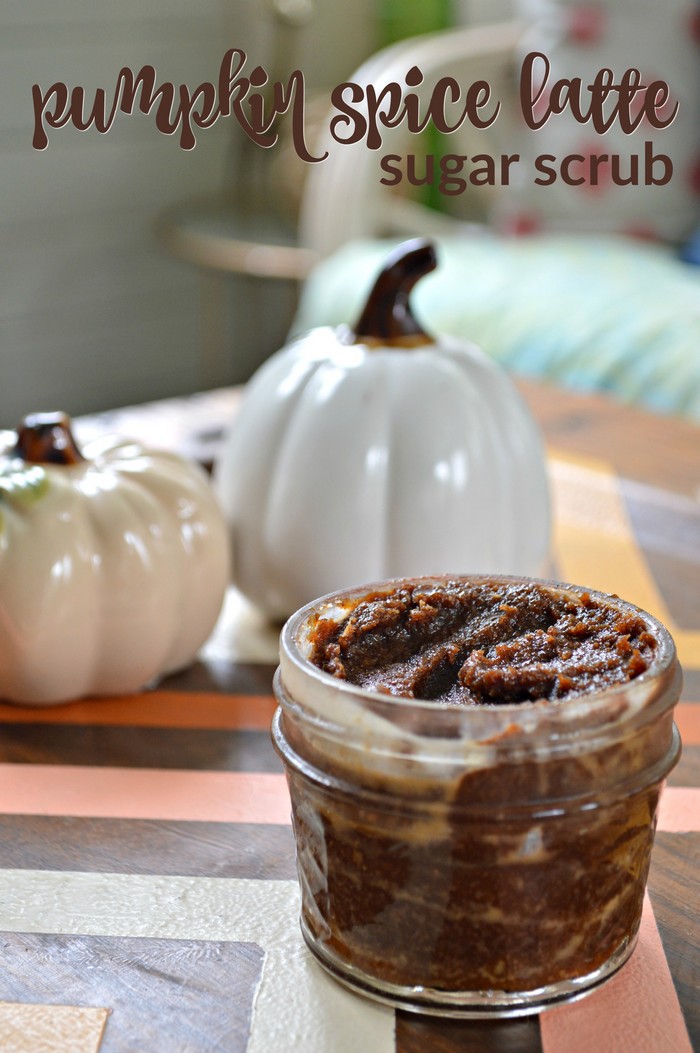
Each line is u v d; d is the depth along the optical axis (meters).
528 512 0.53
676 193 1.33
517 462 0.53
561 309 1.10
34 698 0.48
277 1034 0.36
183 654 0.50
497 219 1.39
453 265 1.22
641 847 0.36
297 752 0.36
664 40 1.28
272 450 0.52
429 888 0.35
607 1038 0.36
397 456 0.51
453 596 0.39
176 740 0.46
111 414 0.75
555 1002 0.36
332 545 0.51
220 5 1.68
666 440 0.74
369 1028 0.36
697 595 0.54
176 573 0.48
